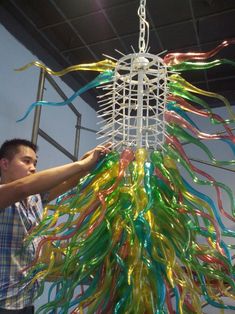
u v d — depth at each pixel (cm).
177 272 79
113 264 81
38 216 141
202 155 338
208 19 274
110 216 82
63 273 82
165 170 84
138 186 81
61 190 127
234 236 82
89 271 82
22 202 139
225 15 270
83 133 352
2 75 256
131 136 91
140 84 91
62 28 293
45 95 298
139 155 85
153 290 78
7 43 265
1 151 155
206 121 316
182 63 92
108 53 318
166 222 82
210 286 84
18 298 122
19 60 275
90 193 86
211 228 84
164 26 283
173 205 82
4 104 254
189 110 90
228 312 261
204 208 82
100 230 82
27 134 274
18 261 127
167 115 89
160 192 84
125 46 307
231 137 85
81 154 342
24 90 276
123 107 93
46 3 268
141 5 101
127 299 77
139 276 77
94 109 378
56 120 310
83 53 319
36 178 106
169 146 87
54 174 104
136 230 79
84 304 80
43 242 86
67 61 324
